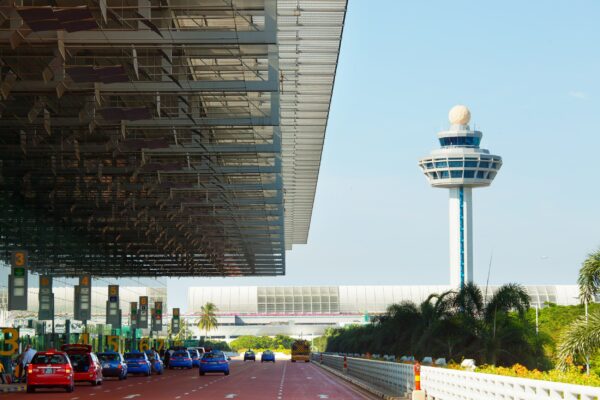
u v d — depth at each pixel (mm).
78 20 33844
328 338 175125
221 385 49000
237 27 41969
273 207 76750
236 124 48031
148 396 38031
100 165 59500
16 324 73688
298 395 39688
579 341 29625
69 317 90250
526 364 58438
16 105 47688
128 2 37031
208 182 65625
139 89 43219
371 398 38250
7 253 71375
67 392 40812
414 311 80375
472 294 62938
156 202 70625
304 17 46625
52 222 80812
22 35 36125
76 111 48438
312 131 66750
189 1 37969
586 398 17422
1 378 46219
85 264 95500
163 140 51375
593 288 31484
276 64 42906
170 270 122688
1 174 61406
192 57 42781
